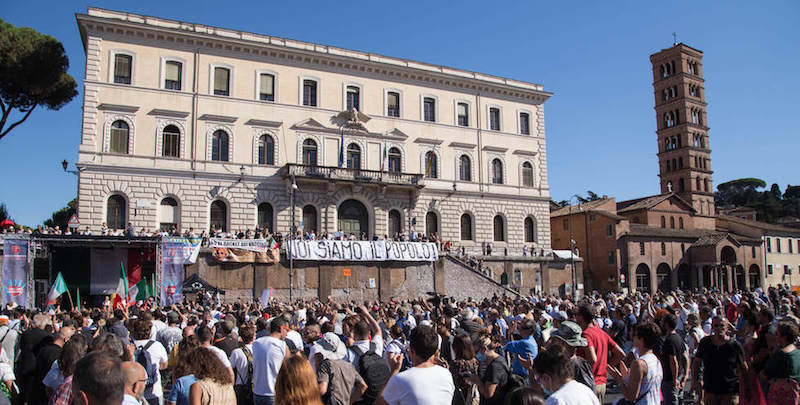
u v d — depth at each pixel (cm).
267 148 4812
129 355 870
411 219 5241
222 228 4591
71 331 1098
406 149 5356
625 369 984
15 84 4472
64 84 4775
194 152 4528
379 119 5278
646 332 870
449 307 1636
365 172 5022
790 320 982
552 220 7231
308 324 1193
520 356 1008
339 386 846
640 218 7169
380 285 4456
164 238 3666
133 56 4425
